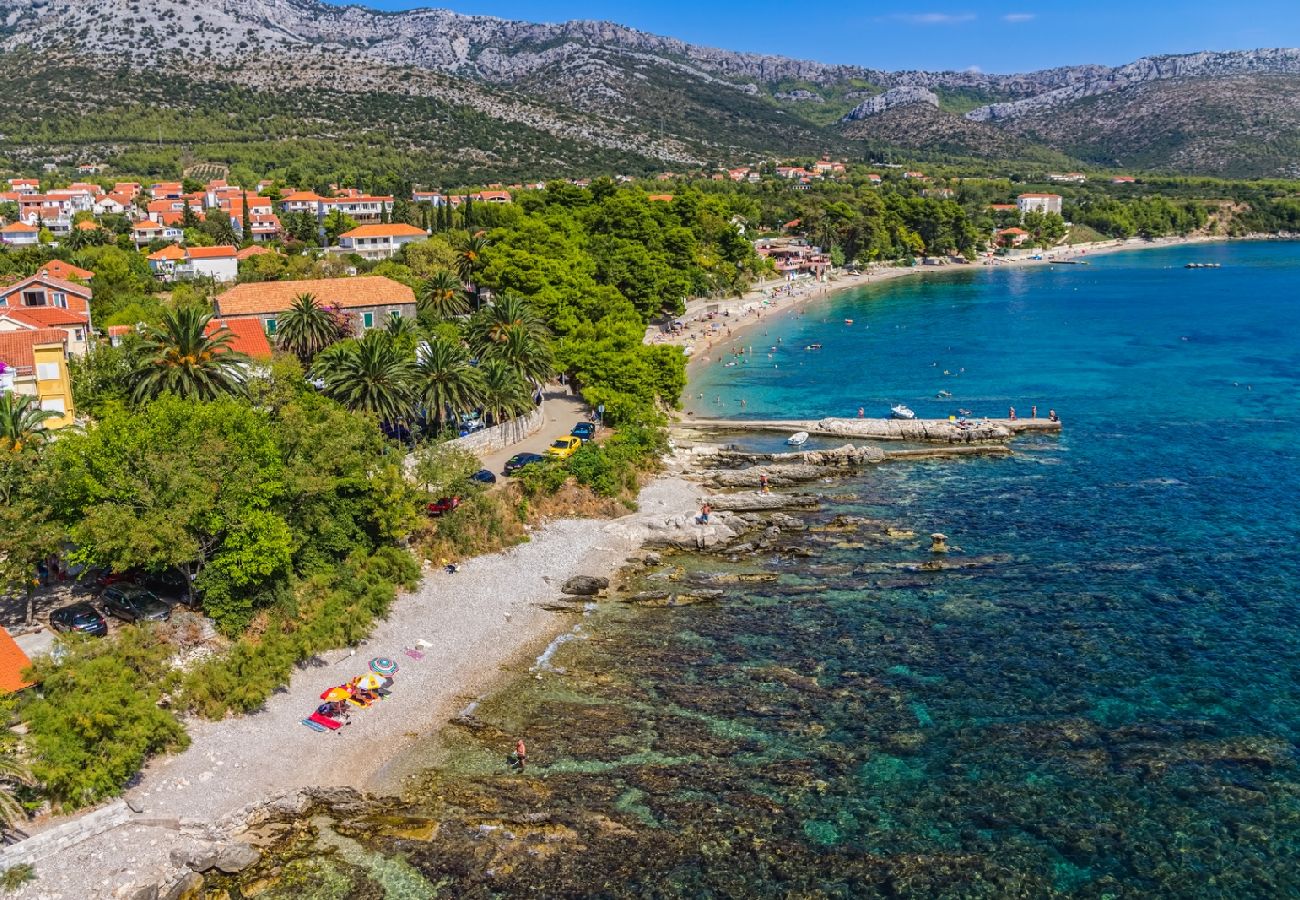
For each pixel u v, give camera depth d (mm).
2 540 53500
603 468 89562
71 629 55344
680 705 55625
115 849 42625
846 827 45219
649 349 124000
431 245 169500
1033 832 45000
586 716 54469
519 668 60219
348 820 45688
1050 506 89500
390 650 61500
